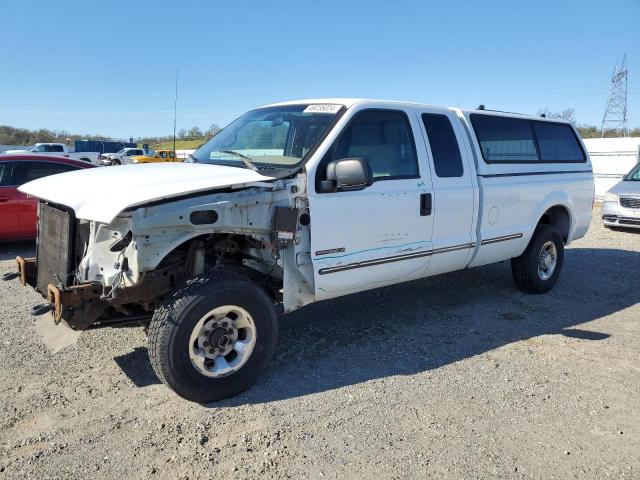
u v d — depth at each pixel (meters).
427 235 4.93
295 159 4.19
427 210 4.86
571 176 6.81
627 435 3.47
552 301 6.41
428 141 4.98
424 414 3.66
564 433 3.48
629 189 12.32
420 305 6.07
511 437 3.41
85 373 4.16
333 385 4.04
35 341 4.77
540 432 3.48
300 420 3.53
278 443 3.27
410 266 4.86
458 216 5.20
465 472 3.04
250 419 3.53
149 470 2.99
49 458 3.08
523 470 3.08
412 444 3.30
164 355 3.50
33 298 6.05
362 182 3.85
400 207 4.63
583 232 7.22
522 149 6.18
